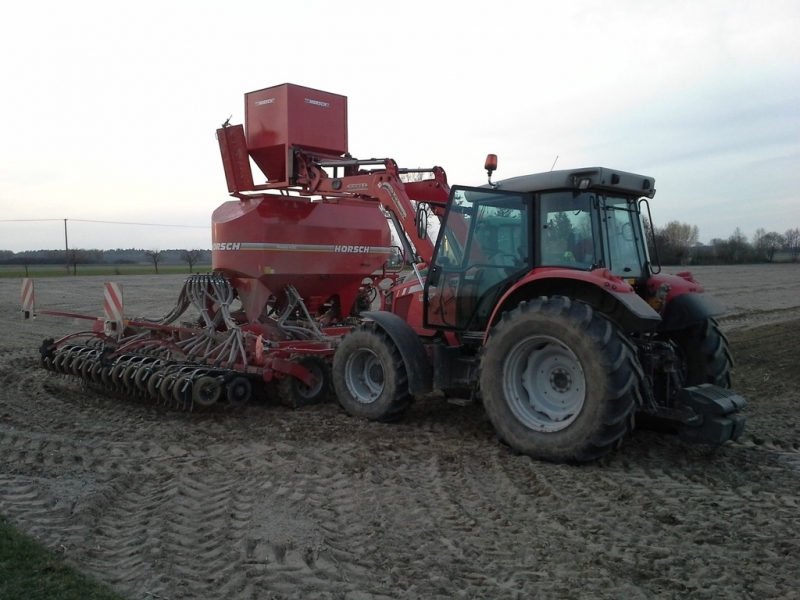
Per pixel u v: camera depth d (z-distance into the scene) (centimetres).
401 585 354
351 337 719
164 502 469
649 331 571
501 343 577
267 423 696
